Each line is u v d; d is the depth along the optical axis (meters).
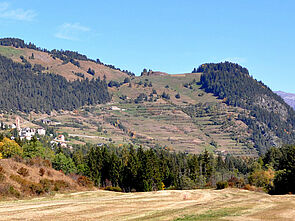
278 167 127.00
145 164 108.81
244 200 48.56
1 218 32.44
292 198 50.97
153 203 45.03
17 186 56.88
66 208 38.72
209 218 31.66
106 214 35.56
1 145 117.75
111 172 118.75
